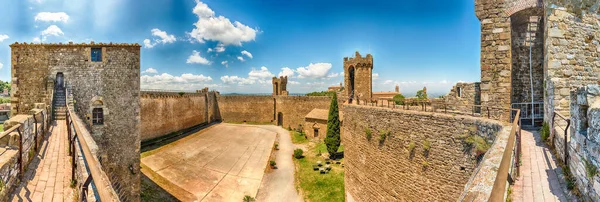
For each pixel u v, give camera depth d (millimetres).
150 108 43406
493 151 5883
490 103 12516
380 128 14398
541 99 13664
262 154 38625
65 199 6312
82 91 17266
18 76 16797
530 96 13719
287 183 27344
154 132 44344
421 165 11617
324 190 25234
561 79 9359
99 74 17594
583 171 4953
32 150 8922
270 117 69812
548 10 10367
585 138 4906
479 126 9500
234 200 23031
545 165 6793
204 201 22359
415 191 11914
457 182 10141
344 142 20141
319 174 29766
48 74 16984
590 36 10664
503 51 12281
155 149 37031
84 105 17219
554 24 10273
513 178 5957
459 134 10164
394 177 13250
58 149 10109
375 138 14859
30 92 16828
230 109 73750
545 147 8461
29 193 6469
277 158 36875
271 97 69750
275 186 26484
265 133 56406
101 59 17719
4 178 5902
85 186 4875
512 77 13984
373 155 15062
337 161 34562
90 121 17266
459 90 15727
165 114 48094
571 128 5898
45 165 8375
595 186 4426
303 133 56312
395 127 13211
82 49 17406
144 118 41781
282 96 65812
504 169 3098
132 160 18312
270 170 31422
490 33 12562
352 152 18125
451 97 15836
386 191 13852
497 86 12375
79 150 8742
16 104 16703
